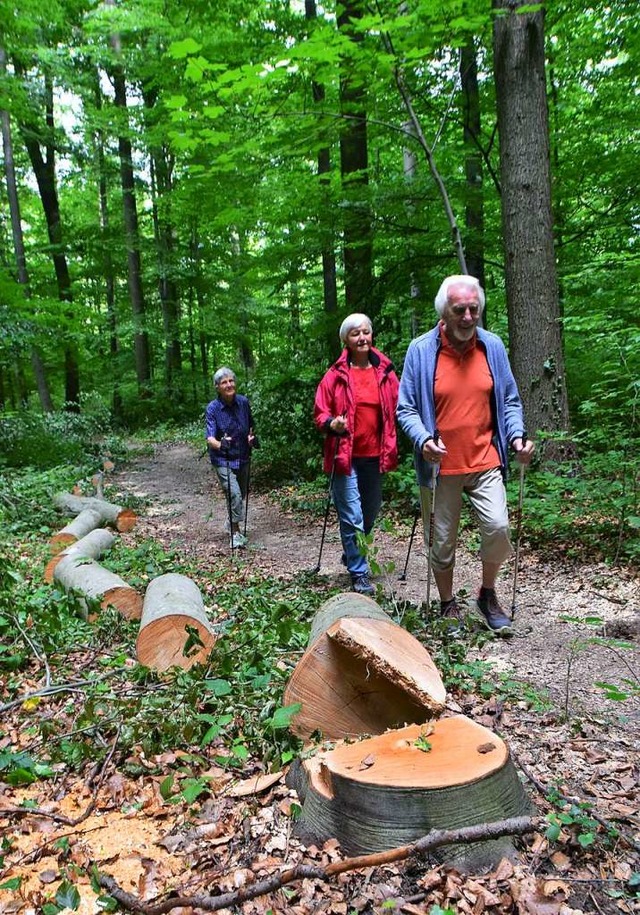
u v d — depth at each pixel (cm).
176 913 190
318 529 793
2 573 458
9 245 2258
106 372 2612
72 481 1039
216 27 1040
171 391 2400
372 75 672
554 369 674
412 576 560
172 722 285
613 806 225
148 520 912
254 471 1153
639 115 849
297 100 720
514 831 194
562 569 514
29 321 1209
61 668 378
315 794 215
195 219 1666
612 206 895
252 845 217
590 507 583
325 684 264
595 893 187
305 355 1112
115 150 2150
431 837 191
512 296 686
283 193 878
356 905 187
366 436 515
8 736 304
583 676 343
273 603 458
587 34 841
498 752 213
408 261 895
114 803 250
